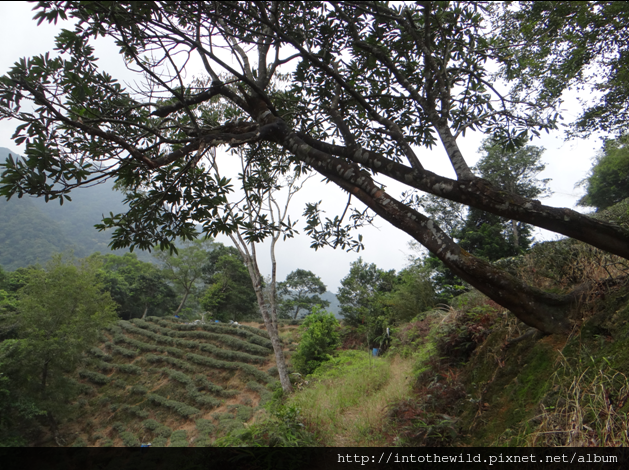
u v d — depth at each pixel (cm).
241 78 378
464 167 308
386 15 357
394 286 1777
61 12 271
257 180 661
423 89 404
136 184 472
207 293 3903
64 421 2077
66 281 2061
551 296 317
